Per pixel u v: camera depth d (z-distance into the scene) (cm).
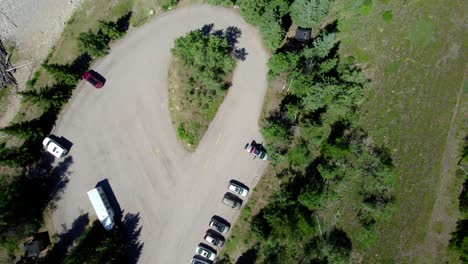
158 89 6956
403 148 6588
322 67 6406
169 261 6662
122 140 6900
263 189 6706
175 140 6869
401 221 6475
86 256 6075
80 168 6856
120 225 6738
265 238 6281
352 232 6531
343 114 6625
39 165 6844
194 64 6744
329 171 6291
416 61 6719
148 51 7025
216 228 6594
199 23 7025
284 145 6656
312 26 6769
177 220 6731
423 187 6500
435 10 6769
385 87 6712
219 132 6838
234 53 6931
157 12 7081
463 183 6378
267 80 6844
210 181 6775
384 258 6431
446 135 6544
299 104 6606
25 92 6375
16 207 6316
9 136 6931
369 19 6850
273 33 6438
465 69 6612
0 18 7338
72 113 6950
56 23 7244
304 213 6278
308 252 6462
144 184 6812
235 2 6919
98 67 7006
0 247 6619
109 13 7125
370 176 6538
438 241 6375
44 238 6700
